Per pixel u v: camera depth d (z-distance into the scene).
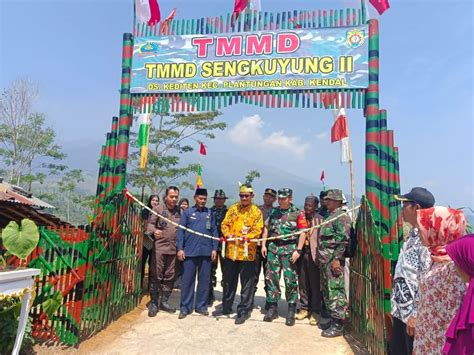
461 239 2.30
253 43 6.48
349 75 6.10
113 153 6.57
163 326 5.79
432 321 2.65
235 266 6.41
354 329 5.80
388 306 4.29
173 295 7.85
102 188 6.42
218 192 7.20
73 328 4.99
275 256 6.18
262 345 5.14
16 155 25.36
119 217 6.13
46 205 11.48
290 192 6.24
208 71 6.58
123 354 4.83
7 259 5.09
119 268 6.17
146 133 13.02
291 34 6.37
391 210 5.48
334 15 6.28
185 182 20.95
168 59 6.75
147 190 21.69
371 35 6.10
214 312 6.52
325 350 5.02
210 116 20.48
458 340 2.20
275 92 6.35
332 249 5.46
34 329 5.03
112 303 5.90
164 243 6.51
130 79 6.85
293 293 6.00
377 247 4.61
